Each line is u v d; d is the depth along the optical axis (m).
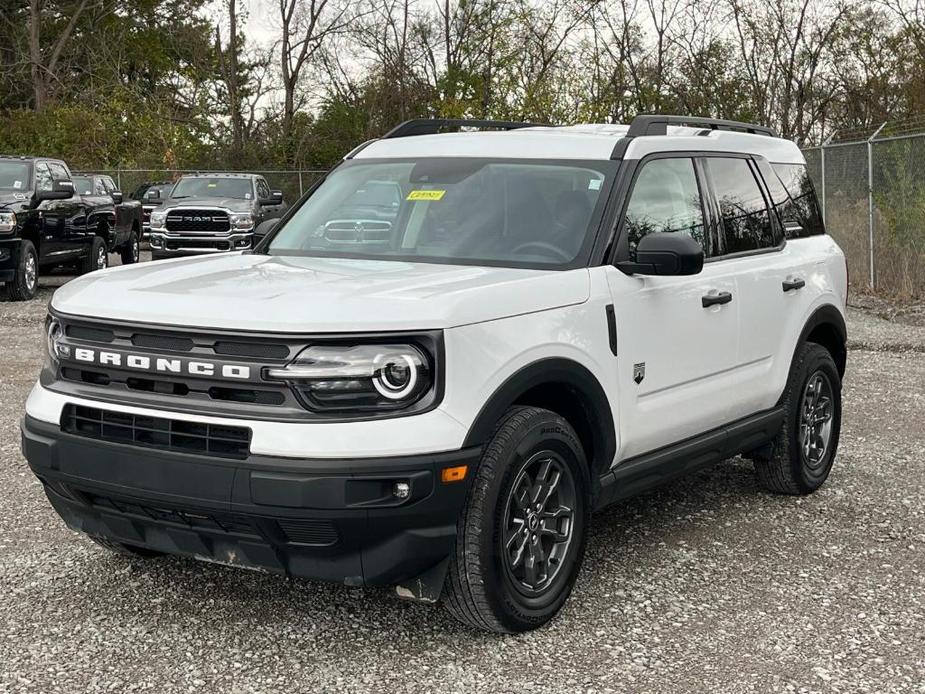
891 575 4.96
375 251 5.00
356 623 4.35
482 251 4.75
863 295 16.09
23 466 6.72
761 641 4.21
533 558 4.22
